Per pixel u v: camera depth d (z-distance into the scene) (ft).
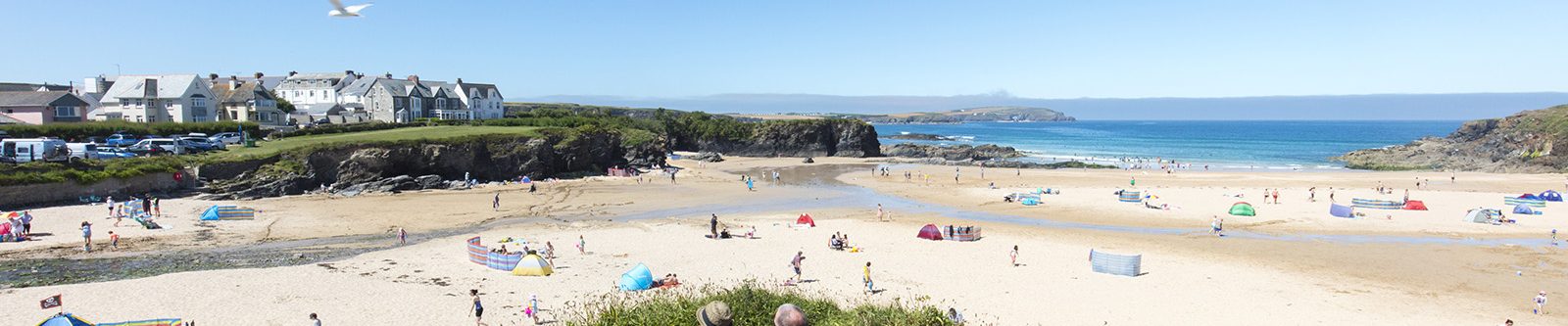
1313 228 151.74
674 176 249.34
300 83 380.58
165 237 129.70
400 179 204.95
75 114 245.86
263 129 266.36
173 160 182.29
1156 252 127.13
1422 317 88.48
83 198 158.92
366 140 218.18
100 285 92.27
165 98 274.16
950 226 137.18
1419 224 155.02
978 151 436.35
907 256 120.67
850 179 263.08
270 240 130.82
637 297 86.48
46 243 120.78
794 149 405.39
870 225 154.51
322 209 167.84
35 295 87.30
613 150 284.41
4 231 120.67
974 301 93.76
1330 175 279.08
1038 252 125.49
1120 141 626.64
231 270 102.42
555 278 102.12
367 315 82.69
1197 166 342.64
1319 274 110.32
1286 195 208.33
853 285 101.24
